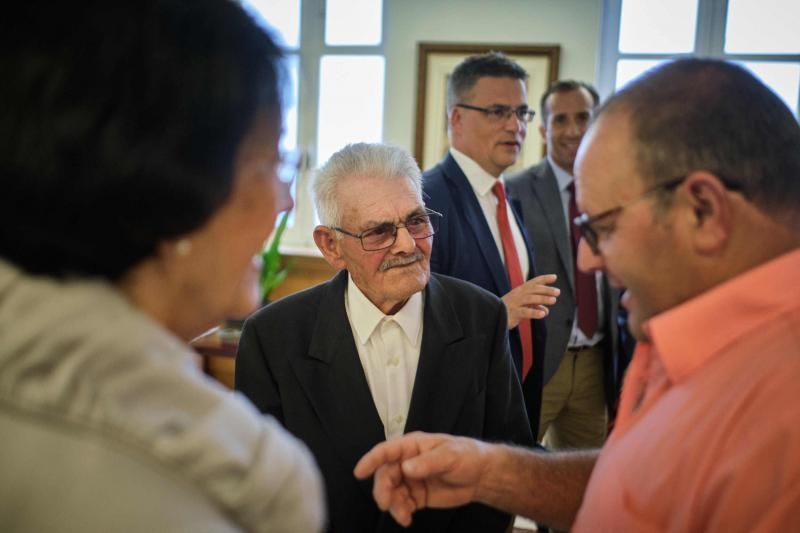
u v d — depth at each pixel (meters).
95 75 0.38
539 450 1.00
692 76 0.64
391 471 0.91
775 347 0.59
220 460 0.41
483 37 3.28
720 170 0.62
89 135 0.38
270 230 0.53
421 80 3.33
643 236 0.66
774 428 0.55
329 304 1.23
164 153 0.40
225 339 2.76
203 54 0.42
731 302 0.63
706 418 0.61
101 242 0.41
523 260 2.18
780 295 0.62
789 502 0.53
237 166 0.47
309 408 1.17
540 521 0.96
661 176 0.63
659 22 3.22
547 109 2.64
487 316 1.29
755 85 0.64
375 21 3.38
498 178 2.19
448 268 1.92
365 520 1.14
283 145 0.52
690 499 0.60
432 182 2.03
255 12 0.48
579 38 3.21
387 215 1.17
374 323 1.21
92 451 0.39
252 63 0.45
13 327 0.39
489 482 0.92
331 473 1.15
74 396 0.39
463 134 2.18
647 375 0.79
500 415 1.27
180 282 0.47
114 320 0.41
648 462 0.66
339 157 1.25
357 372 1.17
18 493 0.38
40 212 0.39
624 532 0.66
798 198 0.63
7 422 0.39
